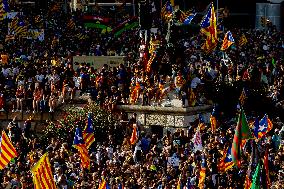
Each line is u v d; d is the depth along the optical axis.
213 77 110.38
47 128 103.06
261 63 130.88
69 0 196.00
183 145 94.69
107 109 104.75
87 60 120.50
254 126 91.75
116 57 120.69
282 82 113.44
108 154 94.62
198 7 196.88
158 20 132.62
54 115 107.81
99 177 86.50
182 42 127.12
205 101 106.00
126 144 95.88
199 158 86.25
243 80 108.62
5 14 143.88
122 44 141.00
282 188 76.62
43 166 75.25
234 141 75.69
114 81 108.81
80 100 108.06
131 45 140.12
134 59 122.62
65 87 108.19
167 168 86.88
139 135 96.06
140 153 94.12
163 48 108.81
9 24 139.00
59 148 97.69
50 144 98.75
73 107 107.31
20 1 189.38
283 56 141.62
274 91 111.81
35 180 75.50
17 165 91.75
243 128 75.75
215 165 83.38
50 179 75.69
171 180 83.38
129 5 188.00
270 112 106.38
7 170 90.69
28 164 92.31
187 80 104.75
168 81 105.50
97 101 106.19
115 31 139.50
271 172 83.69
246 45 143.38
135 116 105.31
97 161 93.38
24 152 99.44
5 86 111.44
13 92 111.06
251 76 114.06
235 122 102.31
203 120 102.75
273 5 192.12
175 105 103.75
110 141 98.81
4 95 109.69
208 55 123.50
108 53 136.62
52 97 107.88
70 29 154.62
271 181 83.12
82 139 89.25
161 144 98.31
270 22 179.12
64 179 86.00
